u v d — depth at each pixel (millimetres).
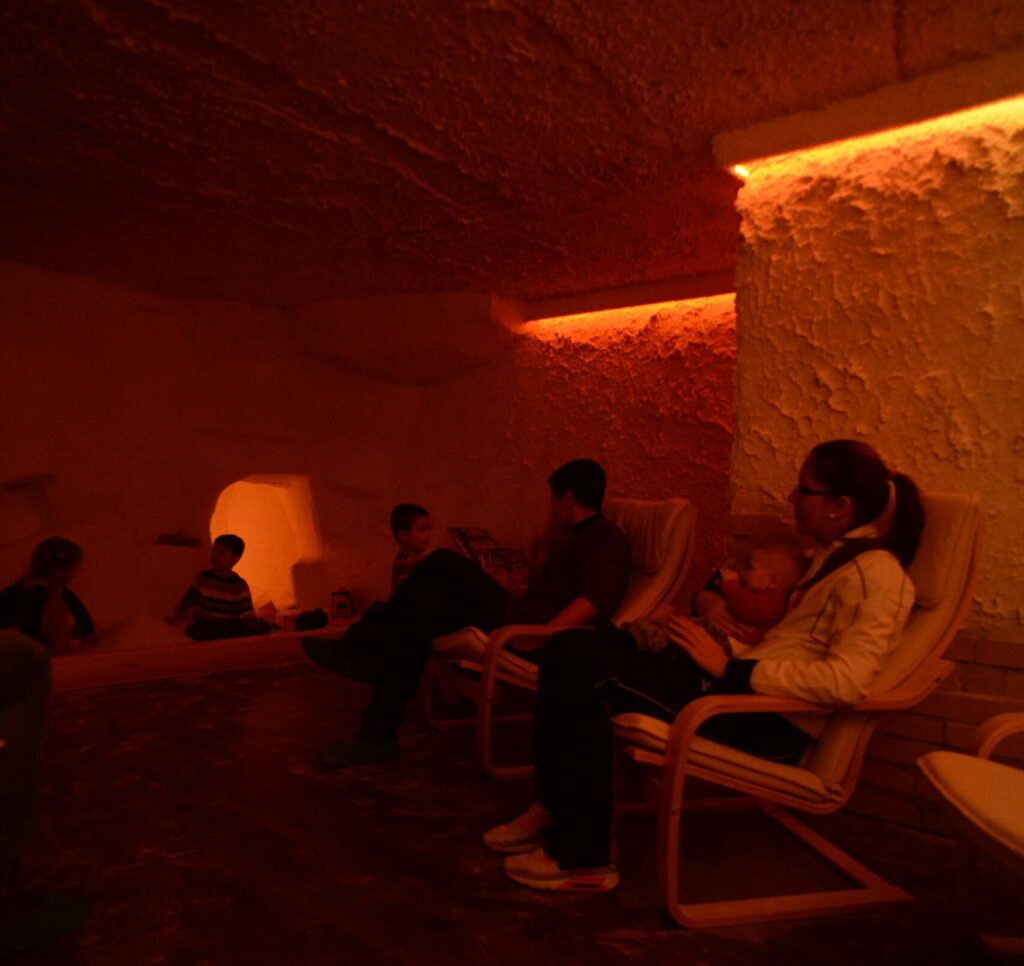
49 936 1662
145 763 2717
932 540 2029
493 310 4898
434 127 2791
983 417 2381
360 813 2357
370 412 5645
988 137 2383
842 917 1850
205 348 5234
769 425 2777
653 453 4438
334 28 2240
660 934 1750
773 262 2773
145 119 2770
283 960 1619
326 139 2898
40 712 1649
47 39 2297
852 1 2090
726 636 2107
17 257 4344
